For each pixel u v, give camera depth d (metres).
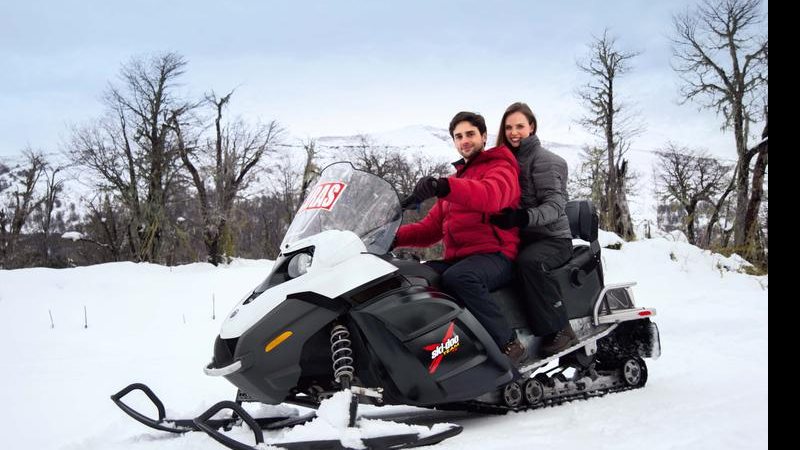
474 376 3.75
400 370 3.53
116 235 32.19
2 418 4.38
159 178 29.55
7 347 7.49
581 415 3.99
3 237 35.31
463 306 3.87
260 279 12.04
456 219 4.23
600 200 27.80
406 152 46.56
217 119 30.95
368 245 3.75
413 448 3.20
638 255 12.02
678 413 3.93
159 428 3.59
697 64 27.80
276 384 3.33
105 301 10.41
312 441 3.03
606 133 32.19
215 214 27.98
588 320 4.70
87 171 31.03
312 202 3.90
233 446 3.08
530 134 4.82
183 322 9.12
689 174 33.28
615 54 32.34
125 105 30.27
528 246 4.36
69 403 4.77
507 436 3.53
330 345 3.59
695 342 6.83
